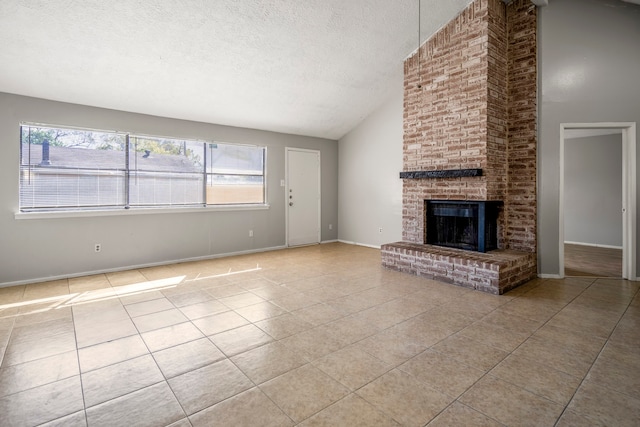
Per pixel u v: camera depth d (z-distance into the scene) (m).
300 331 2.72
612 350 2.36
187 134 5.43
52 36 3.42
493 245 4.53
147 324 2.88
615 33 4.07
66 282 4.22
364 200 6.90
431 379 2.02
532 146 4.35
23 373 2.11
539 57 4.29
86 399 1.85
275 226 6.58
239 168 6.10
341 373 2.09
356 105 6.15
